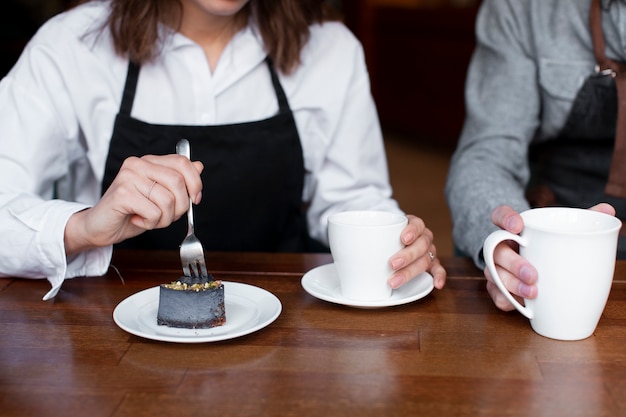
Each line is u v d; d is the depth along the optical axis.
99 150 1.49
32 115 1.39
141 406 0.76
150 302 1.05
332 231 1.04
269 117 1.56
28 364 0.86
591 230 0.95
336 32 1.64
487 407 0.75
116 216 1.08
